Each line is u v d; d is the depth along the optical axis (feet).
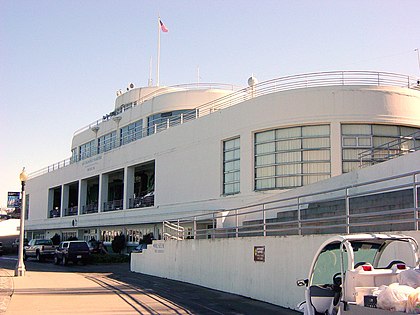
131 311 49.16
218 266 70.28
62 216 197.47
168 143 129.29
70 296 60.90
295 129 96.22
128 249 154.51
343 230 55.06
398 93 94.43
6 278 86.17
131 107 165.68
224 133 108.06
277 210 83.46
